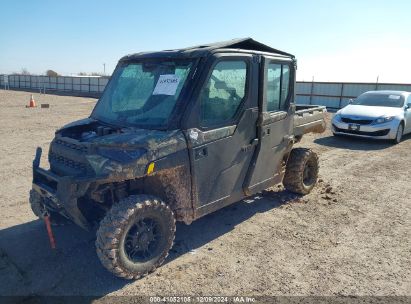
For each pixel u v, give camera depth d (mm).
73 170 3615
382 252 4164
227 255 4039
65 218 4348
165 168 3455
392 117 10844
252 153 4477
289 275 3648
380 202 5828
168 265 3812
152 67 4160
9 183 6492
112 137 3502
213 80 3824
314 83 27516
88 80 48781
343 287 3457
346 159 8844
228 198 4285
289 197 5898
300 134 5609
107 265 3275
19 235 4453
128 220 3293
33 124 14227
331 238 4504
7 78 58156
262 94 4379
